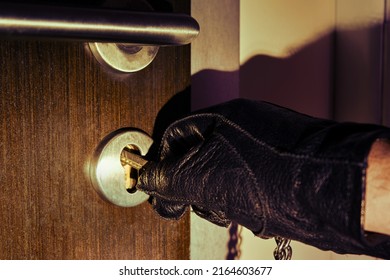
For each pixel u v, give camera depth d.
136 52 0.46
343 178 0.35
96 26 0.37
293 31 0.66
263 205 0.39
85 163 0.45
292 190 0.37
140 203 0.48
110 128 0.46
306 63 0.67
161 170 0.45
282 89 0.66
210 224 0.63
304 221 0.37
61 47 0.43
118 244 0.48
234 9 0.61
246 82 0.63
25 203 0.42
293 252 0.69
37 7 0.35
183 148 0.47
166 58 0.49
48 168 0.43
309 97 0.68
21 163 0.42
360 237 0.34
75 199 0.45
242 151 0.41
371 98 0.65
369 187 0.38
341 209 0.35
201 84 0.59
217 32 0.60
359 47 0.66
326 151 0.36
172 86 0.50
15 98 0.41
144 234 0.49
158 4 0.48
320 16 0.68
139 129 0.48
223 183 0.41
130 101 0.47
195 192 0.43
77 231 0.45
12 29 0.34
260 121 0.42
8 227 0.42
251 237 0.67
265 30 0.64
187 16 0.41
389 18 0.64
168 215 0.48
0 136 0.41
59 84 0.43
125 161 0.47
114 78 0.46
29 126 0.42
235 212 0.41
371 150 0.38
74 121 0.44
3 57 0.41
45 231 0.43
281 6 0.65
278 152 0.39
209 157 0.42
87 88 0.45
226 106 0.44
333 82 0.70
